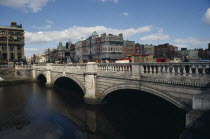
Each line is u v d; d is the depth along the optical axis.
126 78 11.62
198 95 5.04
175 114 13.07
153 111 14.20
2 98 20.73
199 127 4.35
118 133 10.82
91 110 14.69
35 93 23.50
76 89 26.19
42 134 10.83
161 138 9.93
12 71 34.22
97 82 15.52
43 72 31.30
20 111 15.55
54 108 16.30
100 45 56.22
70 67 20.61
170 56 59.78
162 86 9.20
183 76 8.03
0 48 55.56
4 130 11.46
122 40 58.28
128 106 15.88
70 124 12.43
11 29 57.72
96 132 11.04
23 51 60.62
